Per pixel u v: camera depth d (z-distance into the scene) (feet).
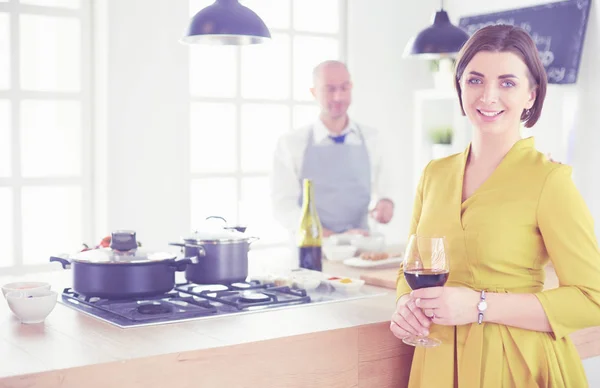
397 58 17.56
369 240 10.34
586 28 14.24
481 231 5.80
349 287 7.89
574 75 14.28
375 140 14.43
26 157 13.44
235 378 5.66
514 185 5.78
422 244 5.66
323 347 6.15
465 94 5.92
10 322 6.44
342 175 14.05
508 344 5.74
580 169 14.37
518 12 15.46
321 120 14.05
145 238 14.06
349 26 16.84
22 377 4.82
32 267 13.50
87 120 13.89
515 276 5.81
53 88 13.64
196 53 15.07
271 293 7.61
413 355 6.63
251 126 15.76
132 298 7.04
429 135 16.93
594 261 5.57
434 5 17.66
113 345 5.60
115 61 13.53
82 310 6.88
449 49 10.62
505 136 5.92
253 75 15.78
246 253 7.80
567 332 5.63
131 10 13.62
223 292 7.52
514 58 5.71
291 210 13.58
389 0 17.34
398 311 6.03
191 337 5.85
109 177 13.62
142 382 5.25
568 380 5.84
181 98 14.29
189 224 14.53
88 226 13.98
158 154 14.10
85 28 13.76
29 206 13.47
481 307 5.59
